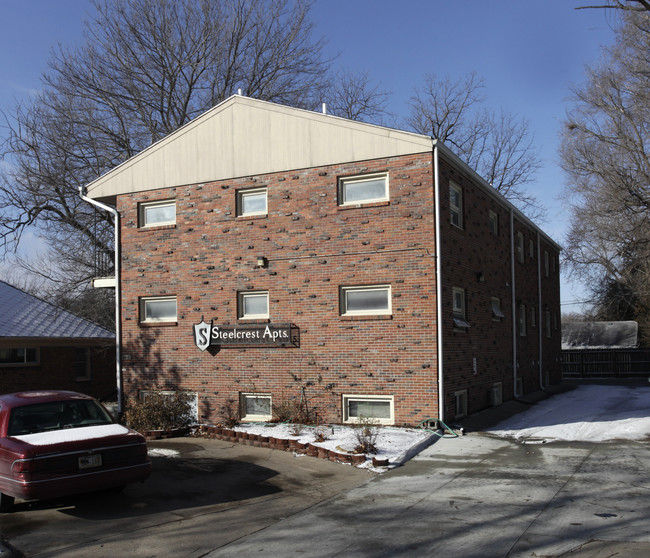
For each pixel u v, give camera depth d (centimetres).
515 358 2041
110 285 1808
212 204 1650
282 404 1509
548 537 629
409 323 1395
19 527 743
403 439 1231
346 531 686
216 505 827
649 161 2920
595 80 3016
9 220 2519
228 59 2939
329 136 1511
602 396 2192
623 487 836
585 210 3403
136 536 698
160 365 1694
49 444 786
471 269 1636
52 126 2520
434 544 625
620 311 4659
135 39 2736
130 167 1773
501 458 1089
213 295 1631
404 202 1416
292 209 1541
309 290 1506
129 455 836
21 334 1962
